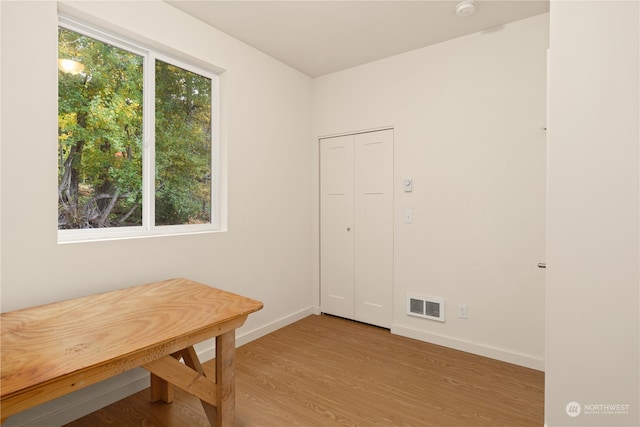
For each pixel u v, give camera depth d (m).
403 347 2.78
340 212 3.47
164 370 1.44
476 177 2.66
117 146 2.14
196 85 2.59
